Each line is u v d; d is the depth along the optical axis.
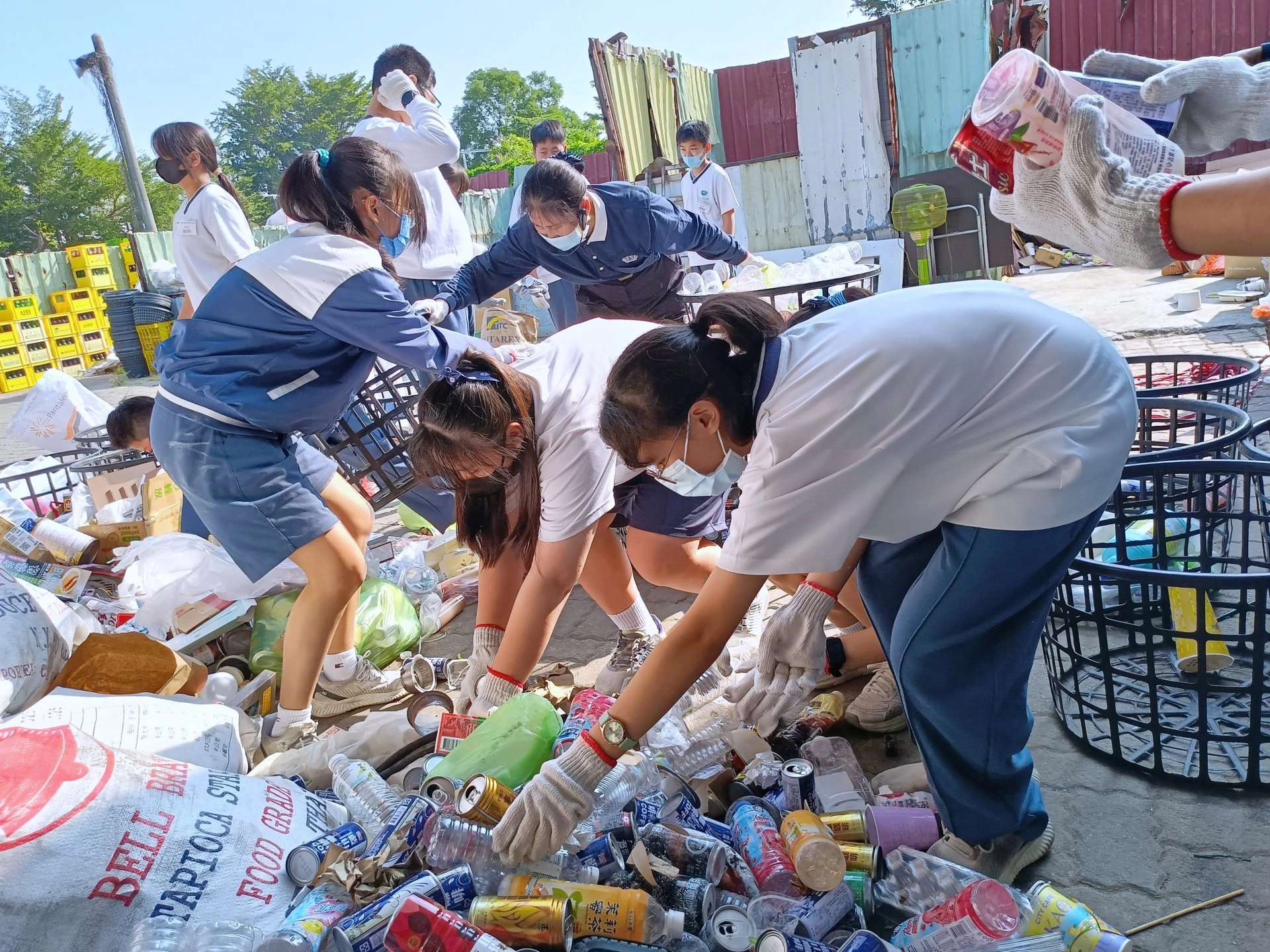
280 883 2.00
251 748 2.92
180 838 1.91
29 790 1.81
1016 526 1.76
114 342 14.72
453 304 4.31
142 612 3.62
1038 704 2.83
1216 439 2.89
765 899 1.91
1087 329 1.87
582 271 4.45
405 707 3.29
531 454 2.38
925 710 1.96
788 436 1.70
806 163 12.01
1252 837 2.17
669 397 1.74
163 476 4.48
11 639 2.60
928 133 11.34
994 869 2.09
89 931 1.74
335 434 3.88
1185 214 1.34
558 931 1.72
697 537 3.12
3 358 15.98
